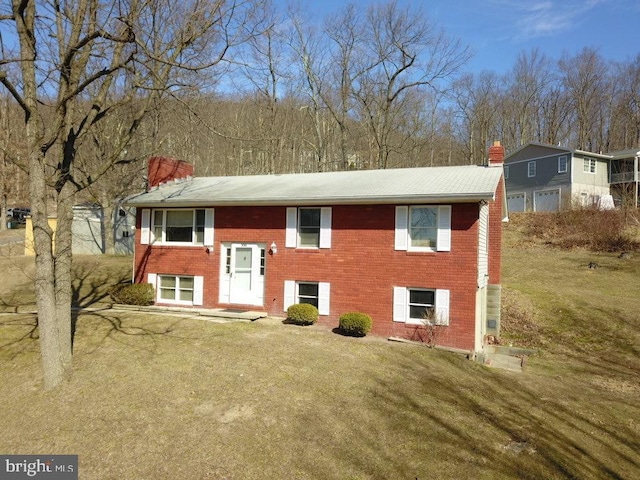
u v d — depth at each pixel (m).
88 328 12.77
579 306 18.89
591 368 14.02
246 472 6.49
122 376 9.57
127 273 22.47
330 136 35.69
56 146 11.93
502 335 17.34
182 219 17.55
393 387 9.77
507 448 7.61
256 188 17.36
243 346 11.55
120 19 8.77
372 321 14.37
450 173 16.39
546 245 29.64
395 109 34.88
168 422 7.75
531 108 53.31
